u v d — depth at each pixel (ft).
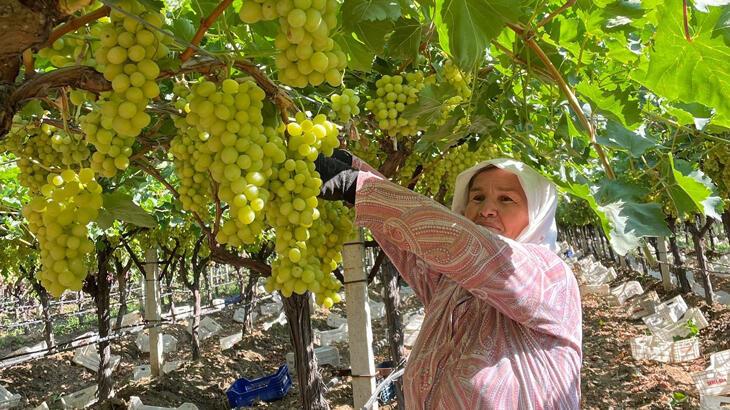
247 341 37.96
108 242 26.32
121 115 3.48
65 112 4.64
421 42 7.52
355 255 10.86
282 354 36.55
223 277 70.49
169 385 28.68
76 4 2.91
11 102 3.22
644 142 7.45
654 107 8.86
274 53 4.48
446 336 5.36
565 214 49.08
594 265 61.21
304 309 14.96
